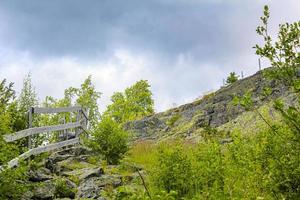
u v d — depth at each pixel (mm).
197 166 8570
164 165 9023
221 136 13234
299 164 4949
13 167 9414
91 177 11930
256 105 14695
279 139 5082
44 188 9742
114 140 16672
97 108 41531
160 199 5422
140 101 60344
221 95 34188
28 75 16875
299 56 4527
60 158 15023
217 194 6672
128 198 5496
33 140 13109
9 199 8359
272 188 5102
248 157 6480
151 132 32969
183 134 28984
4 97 10352
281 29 4566
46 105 34906
